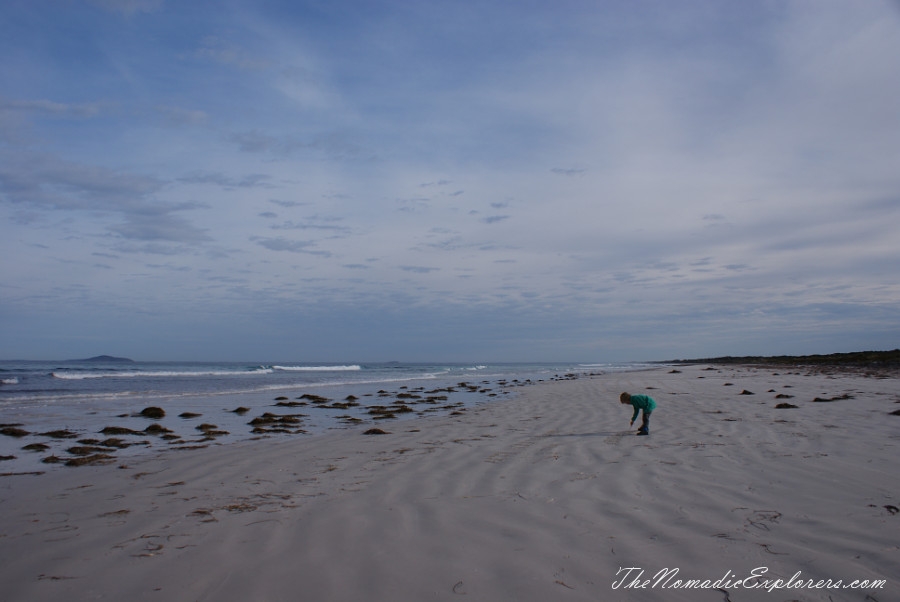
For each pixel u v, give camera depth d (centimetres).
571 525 523
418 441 1090
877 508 547
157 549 488
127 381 3422
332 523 549
